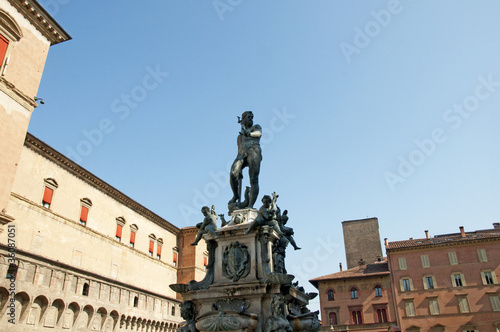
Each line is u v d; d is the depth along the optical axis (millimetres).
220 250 10625
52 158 39500
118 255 48406
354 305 65375
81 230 42469
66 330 37250
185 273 62344
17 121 23781
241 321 8922
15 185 34719
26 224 35188
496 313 58031
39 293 34188
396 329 60938
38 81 25922
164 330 54156
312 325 9562
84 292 40312
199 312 9961
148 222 56844
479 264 61219
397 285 63531
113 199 49344
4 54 23297
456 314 59438
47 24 26516
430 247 64375
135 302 48812
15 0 24000
